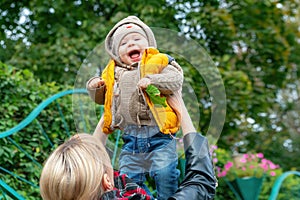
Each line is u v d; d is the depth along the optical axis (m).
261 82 8.53
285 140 10.13
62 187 1.82
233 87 7.04
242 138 8.48
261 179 5.43
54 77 6.74
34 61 6.81
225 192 5.58
